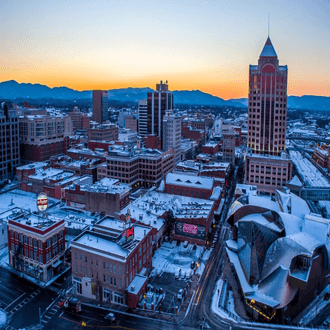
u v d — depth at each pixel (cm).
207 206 13262
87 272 8912
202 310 8338
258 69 19175
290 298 7956
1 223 11669
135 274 9131
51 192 16450
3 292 8931
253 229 9106
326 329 7481
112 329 7556
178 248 11731
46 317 7969
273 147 19412
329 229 9056
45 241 9425
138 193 17825
